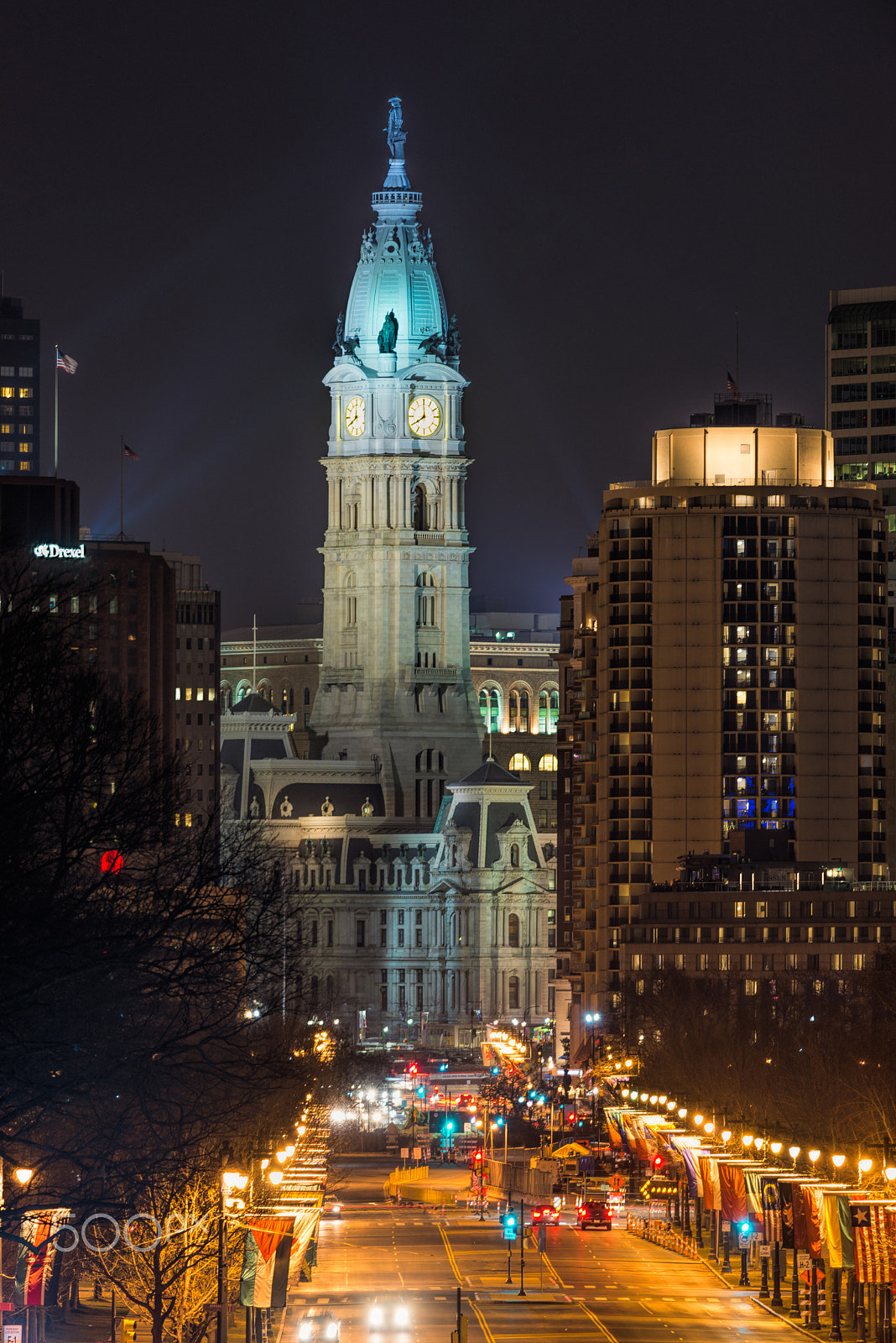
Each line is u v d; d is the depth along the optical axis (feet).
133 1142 464.65
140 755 481.05
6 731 417.69
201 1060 456.86
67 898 433.48
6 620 437.99
